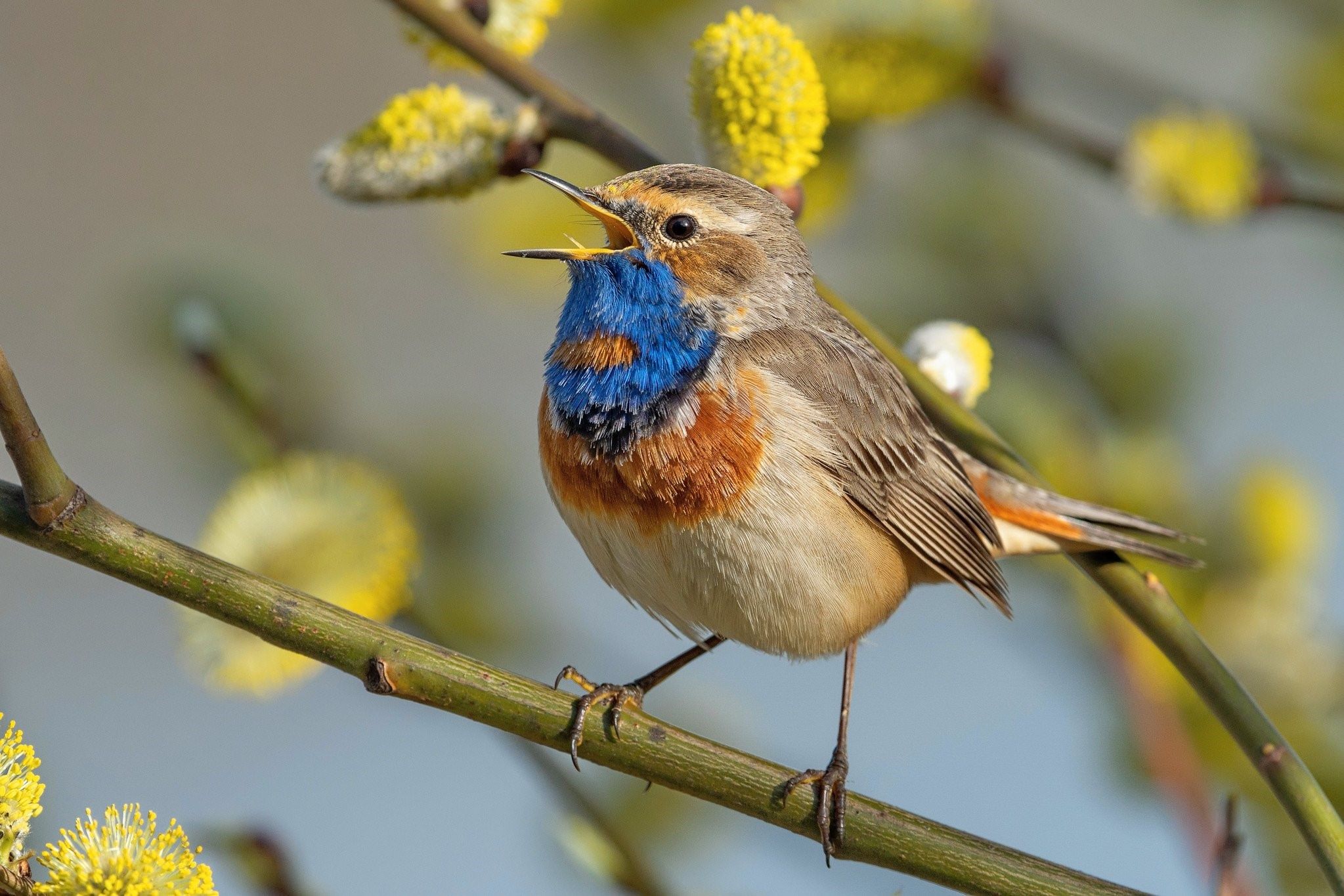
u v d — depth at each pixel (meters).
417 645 3.51
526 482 3.64
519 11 3.56
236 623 3.50
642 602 3.59
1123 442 3.58
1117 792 3.57
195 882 3.46
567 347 3.58
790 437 3.57
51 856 3.47
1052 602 3.60
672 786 3.51
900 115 3.57
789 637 3.58
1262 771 3.51
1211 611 3.57
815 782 3.52
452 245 3.62
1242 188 3.56
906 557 3.60
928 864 3.51
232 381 3.57
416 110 3.54
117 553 3.50
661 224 3.58
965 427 3.55
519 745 3.54
